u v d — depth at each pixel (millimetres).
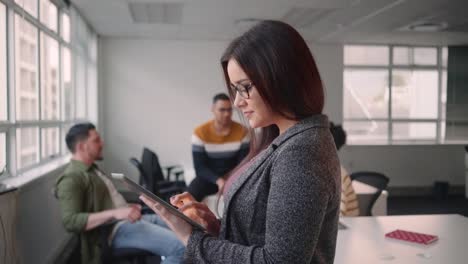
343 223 2096
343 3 4266
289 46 721
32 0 3312
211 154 3170
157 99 6281
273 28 739
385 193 2984
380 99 6914
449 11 4605
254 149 1016
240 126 3221
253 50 732
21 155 3072
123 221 2408
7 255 1883
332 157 731
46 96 3775
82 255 2232
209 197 2855
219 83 6367
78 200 2244
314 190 671
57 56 4199
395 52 6895
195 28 5504
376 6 4383
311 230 665
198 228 841
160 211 828
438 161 6727
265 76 719
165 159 6324
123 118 6234
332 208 732
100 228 2262
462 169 6773
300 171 680
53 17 4062
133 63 6203
